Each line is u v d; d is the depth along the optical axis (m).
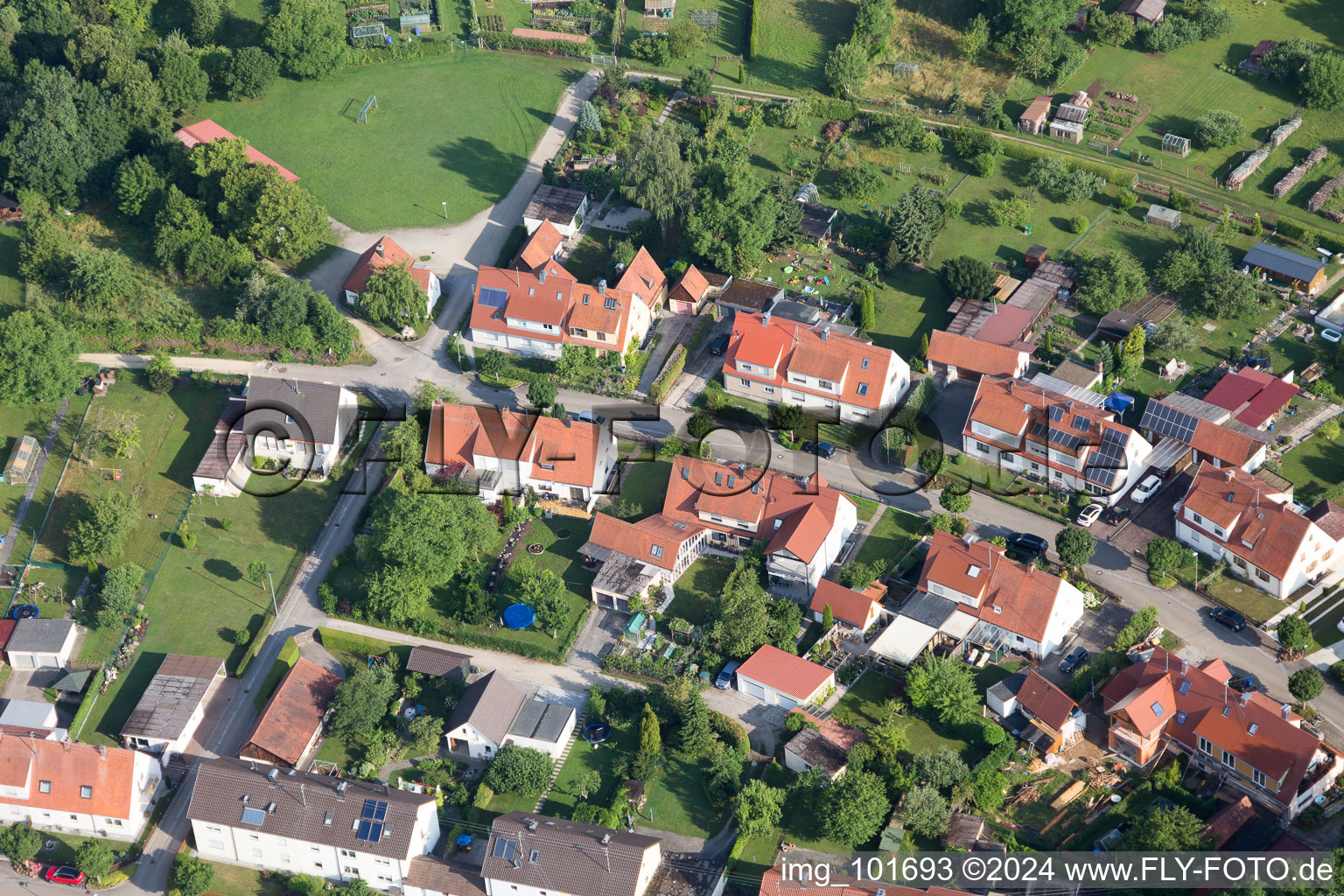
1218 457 158.12
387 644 146.50
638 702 139.25
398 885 126.38
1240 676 138.50
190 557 157.75
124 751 132.25
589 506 160.88
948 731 135.38
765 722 138.00
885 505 159.62
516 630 148.00
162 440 170.12
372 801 126.38
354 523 160.25
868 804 125.44
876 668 142.00
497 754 133.50
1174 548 147.38
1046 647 141.12
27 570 156.50
